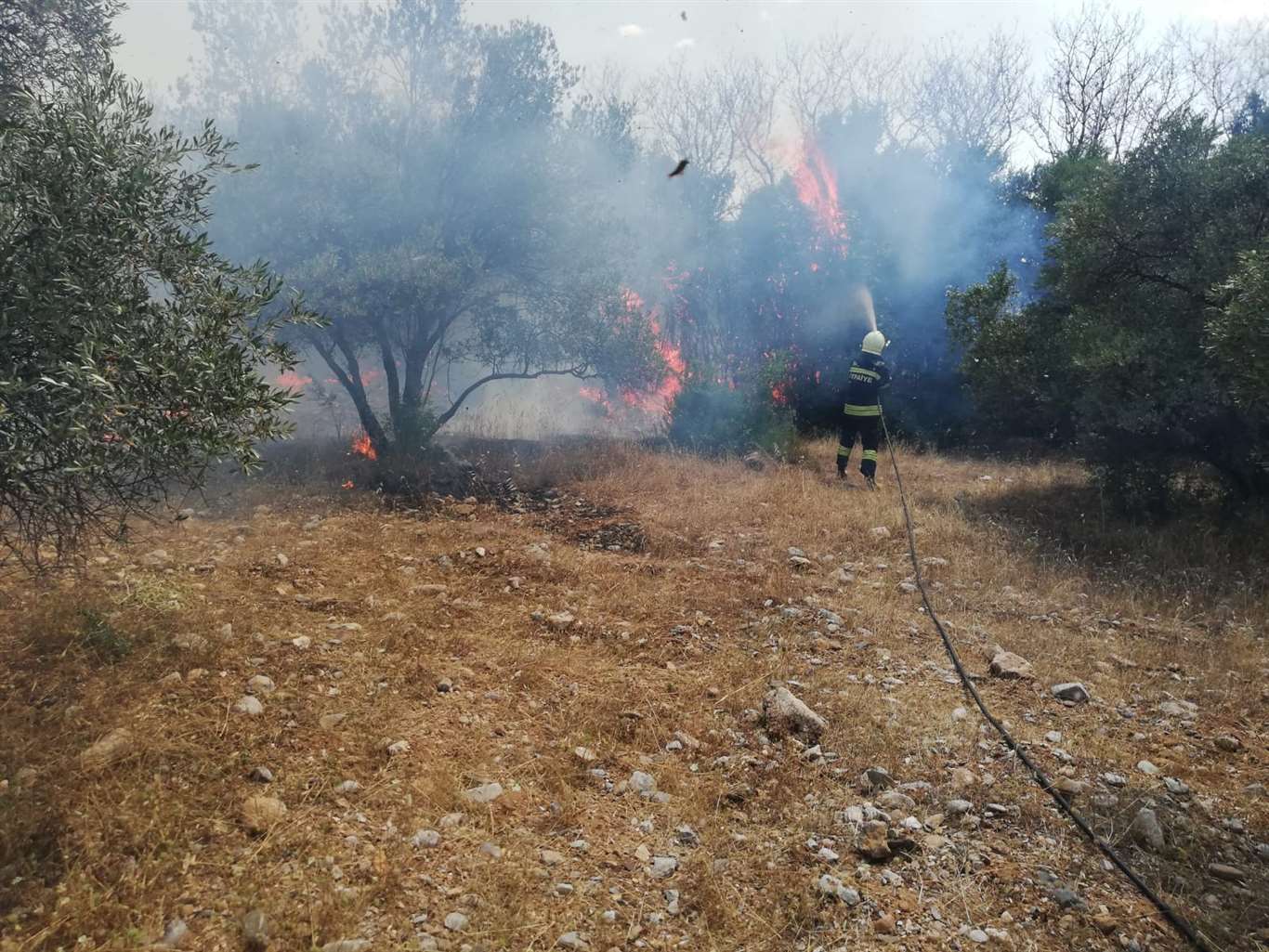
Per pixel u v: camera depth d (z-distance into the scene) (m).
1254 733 4.41
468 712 4.16
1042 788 3.80
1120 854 3.36
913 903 3.04
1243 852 3.40
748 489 9.19
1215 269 7.55
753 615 5.81
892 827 3.48
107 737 3.43
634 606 5.83
